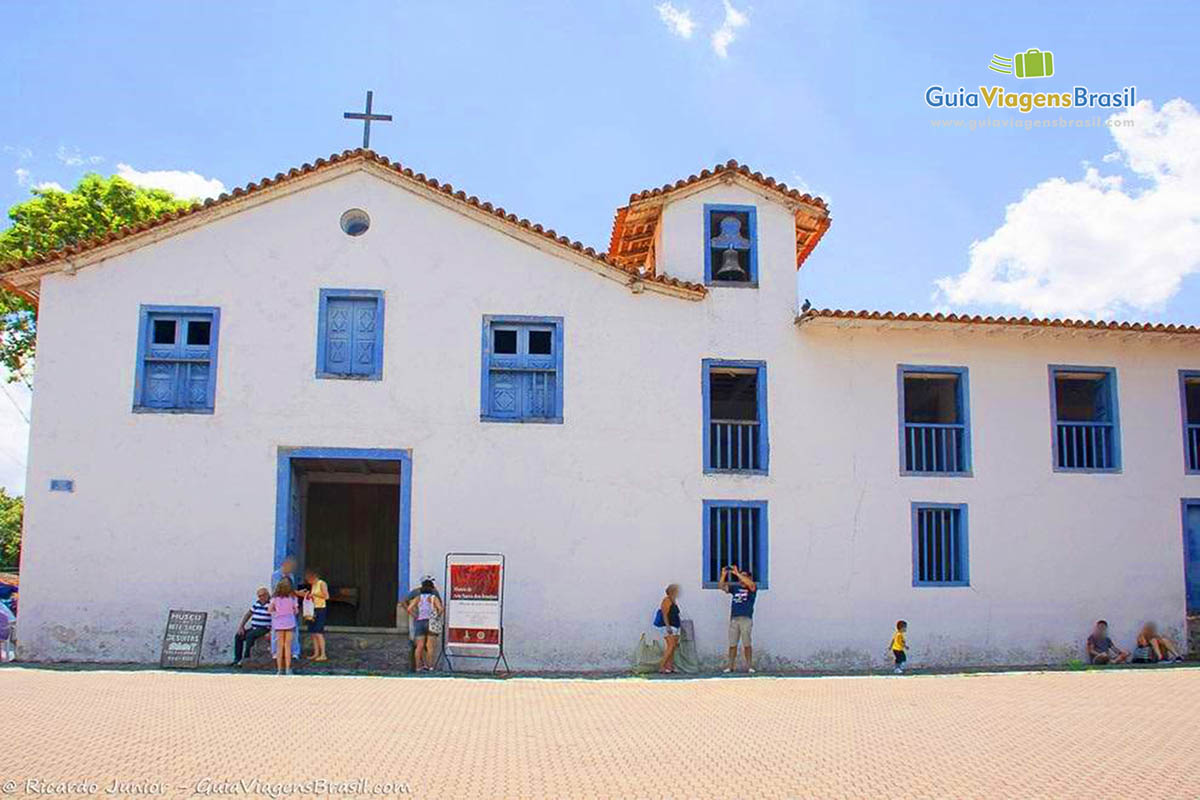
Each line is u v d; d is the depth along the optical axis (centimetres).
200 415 1816
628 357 1928
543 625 1834
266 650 1767
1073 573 2005
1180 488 2077
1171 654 2002
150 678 1511
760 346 1978
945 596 1953
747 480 1930
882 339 2017
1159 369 2109
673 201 2025
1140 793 852
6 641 1825
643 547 1877
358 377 1856
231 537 1792
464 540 1841
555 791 836
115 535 1775
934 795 842
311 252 1881
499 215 1911
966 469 2008
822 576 1922
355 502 2320
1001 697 1412
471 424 1867
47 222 2842
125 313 1831
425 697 1361
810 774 906
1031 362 2064
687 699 1387
